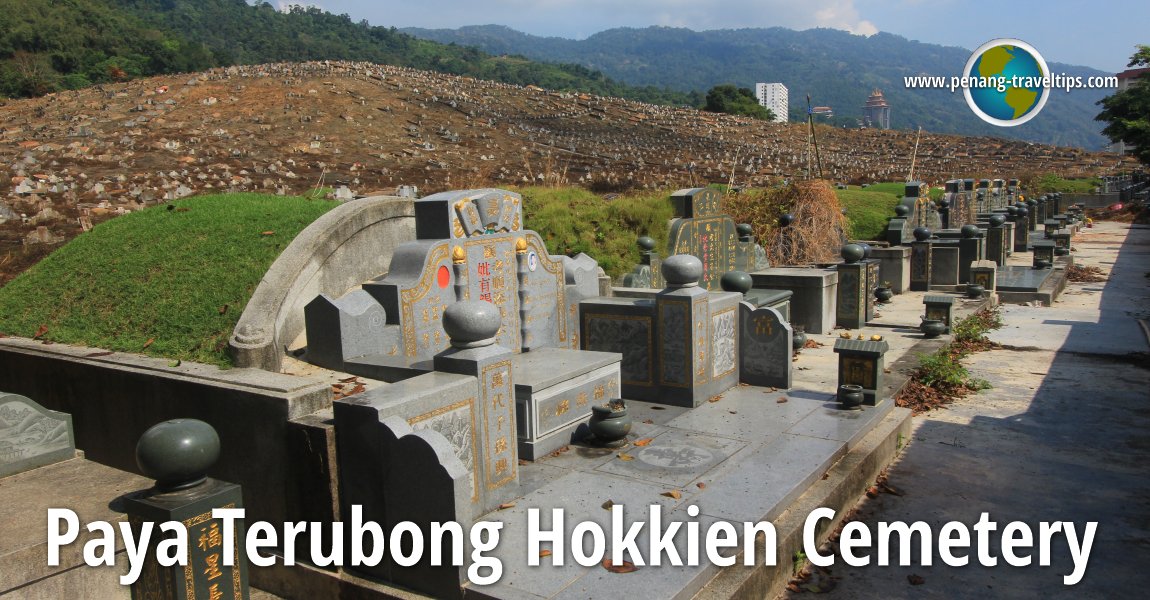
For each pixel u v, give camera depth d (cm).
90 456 698
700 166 5000
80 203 1994
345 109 5397
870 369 816
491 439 568
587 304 907
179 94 5584
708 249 1313
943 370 1006
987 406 940
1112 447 791
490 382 565
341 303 727
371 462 495
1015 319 1493
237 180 2717
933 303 1255
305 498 531
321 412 564
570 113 7462
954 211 2597
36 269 954
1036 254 2019
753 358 916
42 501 550
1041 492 687
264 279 775
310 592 530
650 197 1638
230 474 586
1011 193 3603
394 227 977
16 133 4025
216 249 882
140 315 787
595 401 758
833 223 1942
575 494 597
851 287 1345
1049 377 1062
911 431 854
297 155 3731
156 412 635
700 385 840
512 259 845
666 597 445
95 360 688
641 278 1238
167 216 1012
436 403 520
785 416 790
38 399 735
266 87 5938
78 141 3684
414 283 755
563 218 1434
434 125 5444
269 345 680
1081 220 3706
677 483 616
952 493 691
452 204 779
